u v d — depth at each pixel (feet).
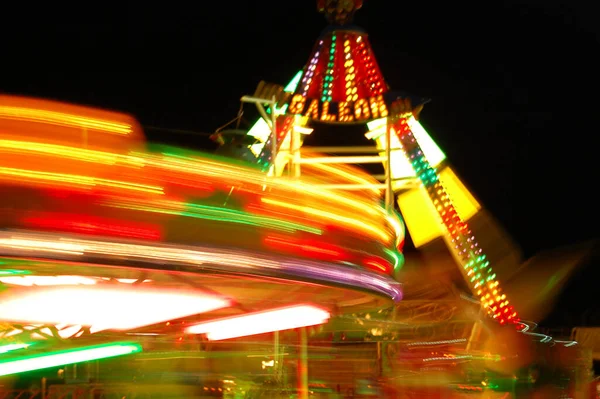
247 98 48.37
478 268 69.82
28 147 26.68
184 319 46.34
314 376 63.05
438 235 72.38
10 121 26.53
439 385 59.57
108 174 28.43
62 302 34.40
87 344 39.14
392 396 58.03
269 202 34.01
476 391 60.70
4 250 26.07
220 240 31.73
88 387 43.98
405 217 72.79
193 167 31.01
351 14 64.13
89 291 34.68
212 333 47.19
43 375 43.09
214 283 38.58
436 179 70.54
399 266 50.65
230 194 32.30
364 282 40.34
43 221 26.78
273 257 33.83
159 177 29.89
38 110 27.02
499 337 67.56
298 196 35.50
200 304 38.65
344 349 65.62
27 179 26.58
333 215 37.65
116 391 45.88
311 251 35.86
